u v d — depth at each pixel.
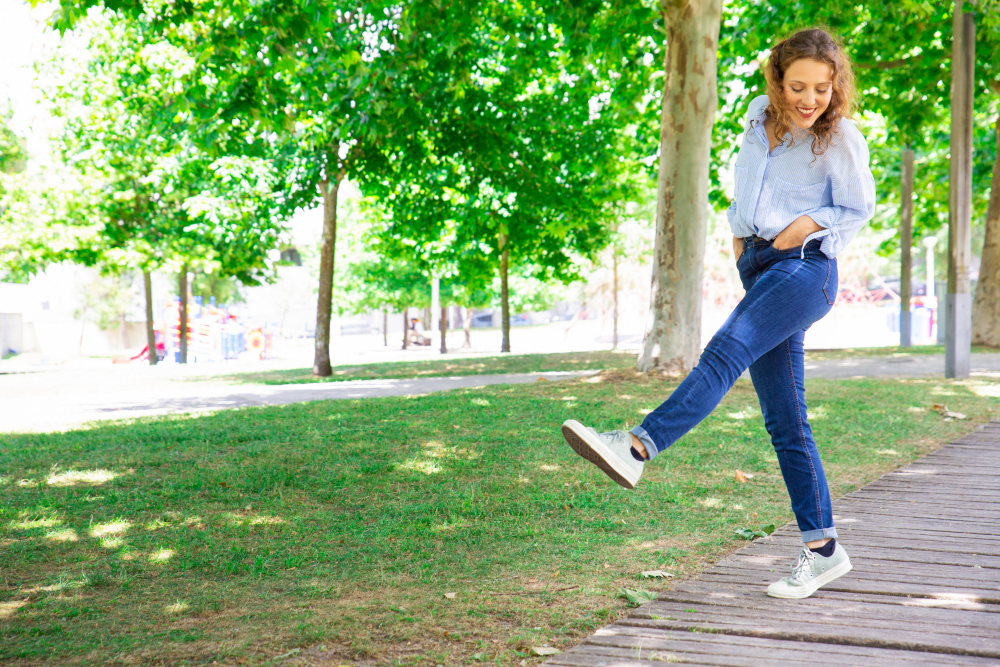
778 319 2.65
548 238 22.78
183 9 10.09
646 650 2.51
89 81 20.94
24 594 3.33
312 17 9.65
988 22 11.20
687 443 6.29
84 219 22.64
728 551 3.71
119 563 3.74
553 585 3.22
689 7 9.07
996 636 2.58
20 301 46.97
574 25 11.06
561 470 5.47
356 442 6.46
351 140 15.73
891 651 2.49
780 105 2.69
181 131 12.59
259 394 12.05
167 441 6.89
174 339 33.41
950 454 5.99
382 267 38.91
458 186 18.09
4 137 25.80
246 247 22.91
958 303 10.49
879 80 14.97
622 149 18.30
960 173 10.44
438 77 12.91
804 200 2.72
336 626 2.77
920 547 3.67
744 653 2.48
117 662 2.53
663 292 9.69
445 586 3.27
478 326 75.44
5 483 5.49
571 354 20.92
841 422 7.20
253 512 4.69
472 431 6.89
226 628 2.82
